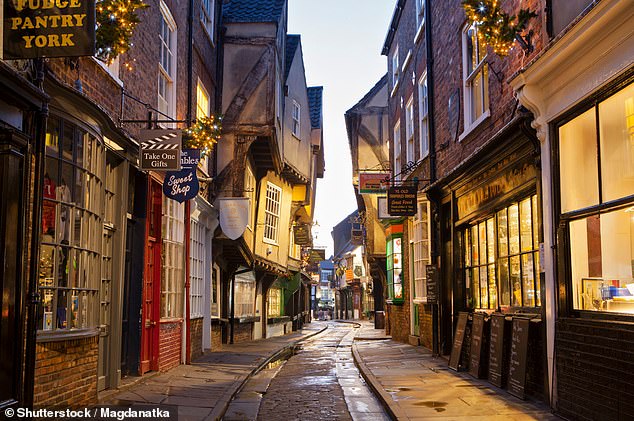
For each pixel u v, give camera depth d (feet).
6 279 17.94
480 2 22.54
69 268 22.43
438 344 44.01
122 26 20.24
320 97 91.66
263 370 42.80
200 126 34.42
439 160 43.88
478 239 37.11
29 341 18.97
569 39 20.71
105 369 27.91
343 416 25.35
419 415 23.27
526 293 28.71
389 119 67.87
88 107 23.15
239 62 51.98
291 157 69.26
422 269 52.11
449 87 40.75
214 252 52.29
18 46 17.33
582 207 22.48
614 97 20.18
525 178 27.89
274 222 70.54
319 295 276.21
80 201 23.26
